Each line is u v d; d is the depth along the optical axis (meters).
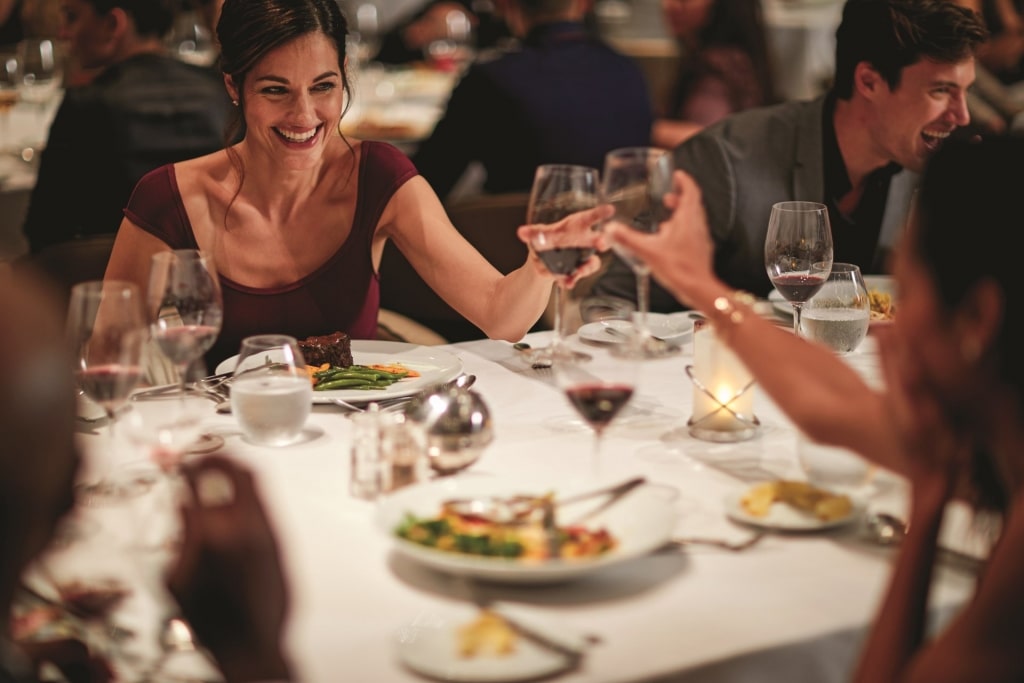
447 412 1.59
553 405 1.89
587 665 1.12
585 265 1.95
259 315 2.45
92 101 3.46
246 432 1.71
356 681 1.11
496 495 1.45
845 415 1.47
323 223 2.47
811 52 6.52
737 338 1.53
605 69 3.90
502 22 6.72
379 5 8.04
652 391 1.96
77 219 3.52
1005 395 1.16
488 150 3.92
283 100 2.25
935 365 1.19
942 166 1.18
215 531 1.19
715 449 1.69
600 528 1.38
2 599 1.03
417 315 3.05
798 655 1.18
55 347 0.97
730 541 1.38
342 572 1.32
